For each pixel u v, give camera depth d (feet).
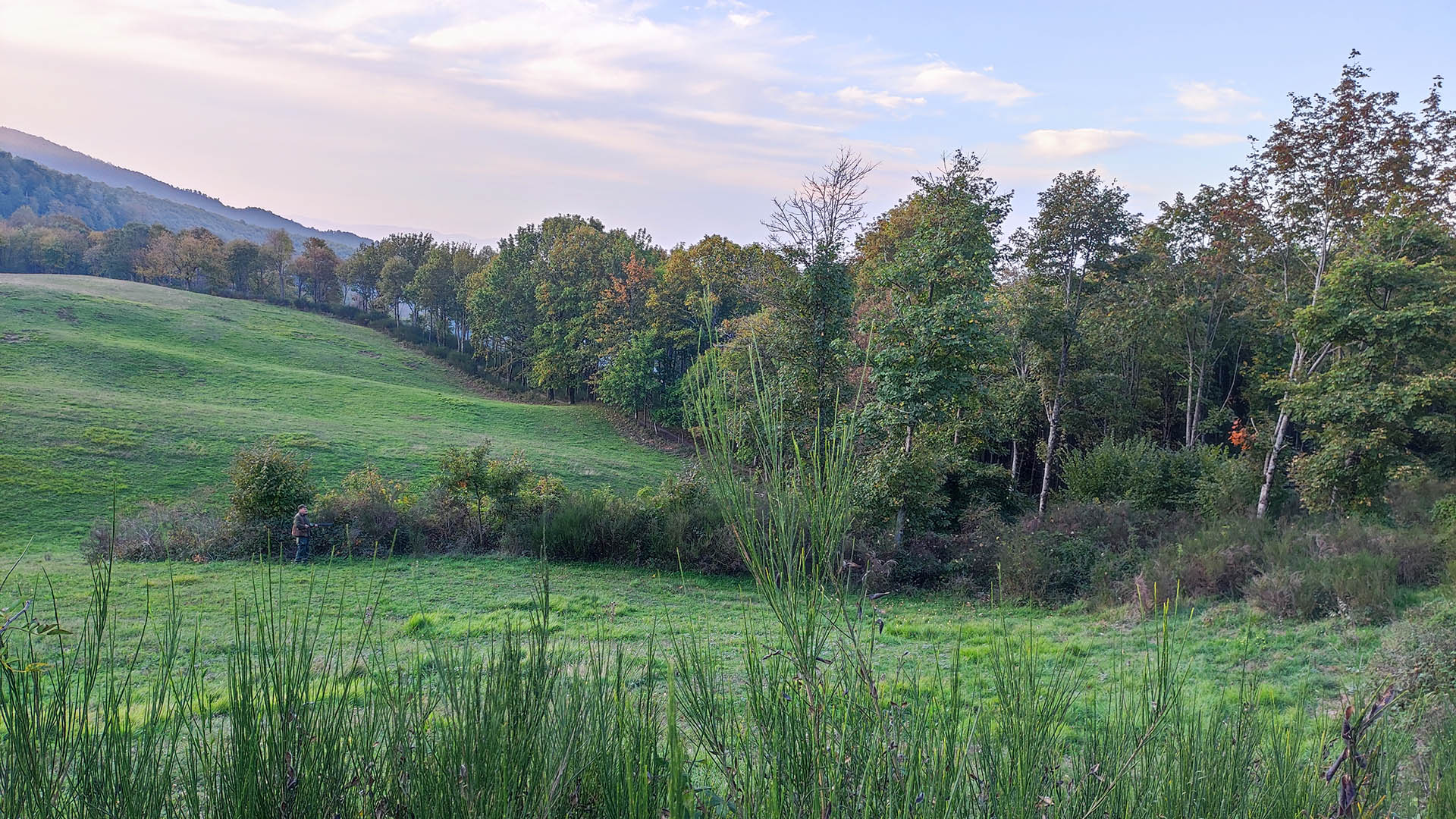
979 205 89.66
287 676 6.91
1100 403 120.47
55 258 415.85
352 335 307.17
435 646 8.24
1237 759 8.79
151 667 23.56
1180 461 94.32
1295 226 95.04
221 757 6.67
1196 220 128.98
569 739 6.89
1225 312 144.25
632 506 75.46
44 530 88.79
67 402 138.51
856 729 6.31
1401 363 72.02
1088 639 43.37
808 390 71.51
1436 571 51.11
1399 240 72.38
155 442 124.26
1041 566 62.08
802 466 6.31
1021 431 127.24
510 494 77.61
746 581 66.49
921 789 6.39
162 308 267.80
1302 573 48.96
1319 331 73.31
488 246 347.97
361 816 6.84
